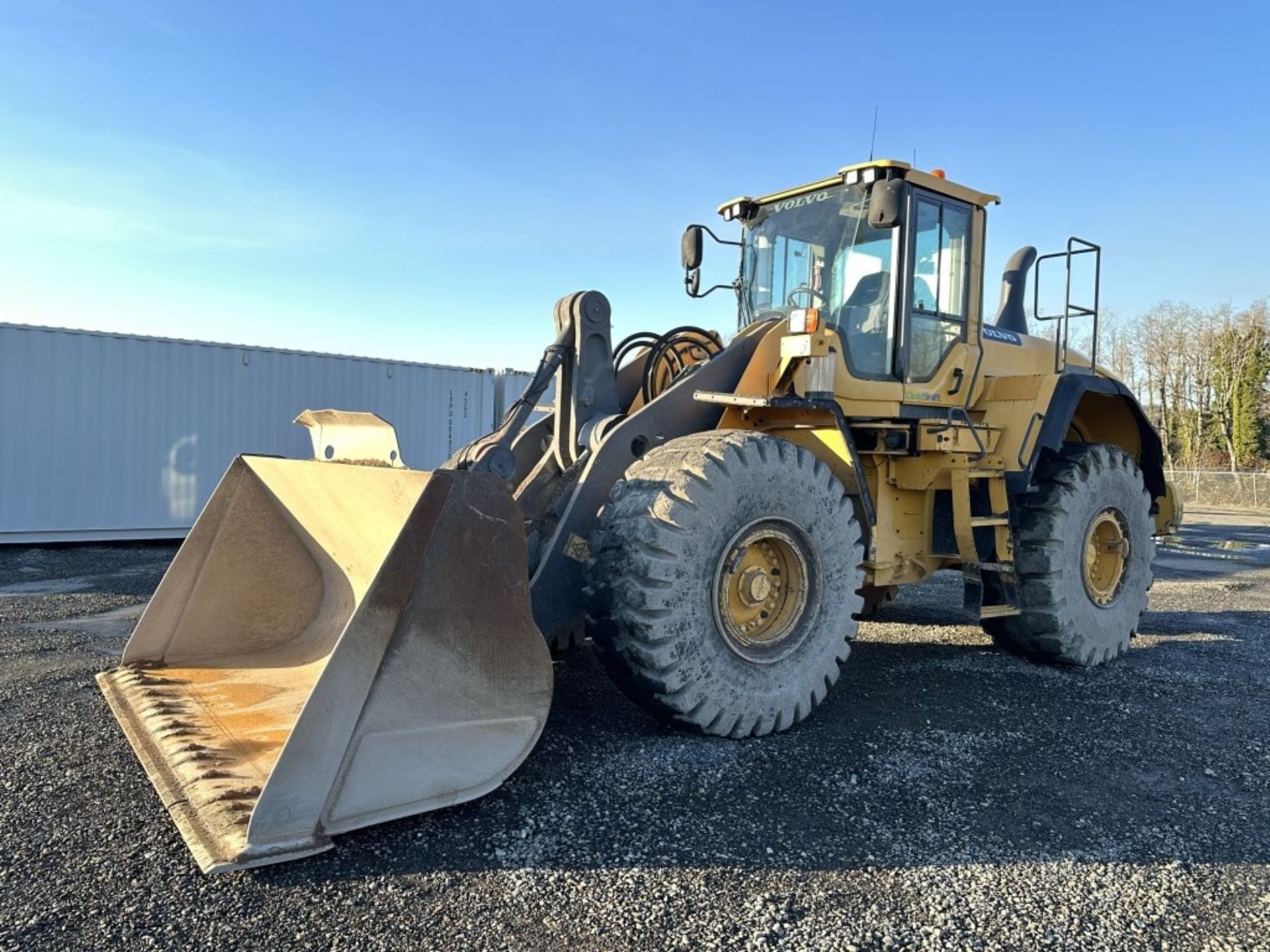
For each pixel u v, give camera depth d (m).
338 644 2.68
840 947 2.27
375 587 2.75
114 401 11.49
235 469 4.30
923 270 4.95
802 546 3.99
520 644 3.08
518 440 4.74
